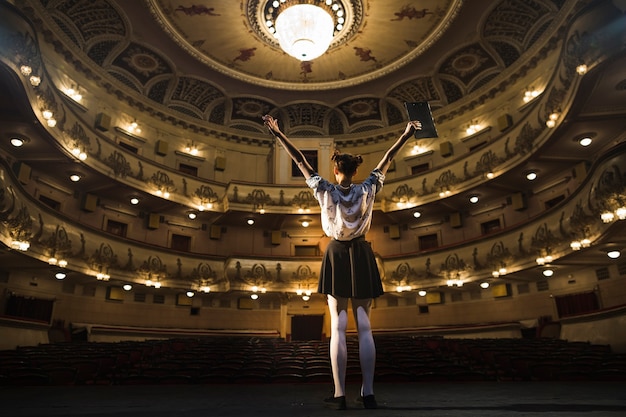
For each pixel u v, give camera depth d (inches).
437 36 599.5
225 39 621.9
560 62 381.7
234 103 761.0
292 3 551.8
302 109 778.8
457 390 119.3
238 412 67.1
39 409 73.4
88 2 543.2
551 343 405.7
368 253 84.1
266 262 654.5
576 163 525.3
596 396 94.2
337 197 85.1
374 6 559.5
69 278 539.8
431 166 713.0
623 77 328.2
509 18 576.7
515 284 595.5
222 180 747.4
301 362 252.5
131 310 620.7
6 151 479.2
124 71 660.1
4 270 486.9
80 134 514.6
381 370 219.0
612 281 483.8
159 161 692.1
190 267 631.2
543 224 481.1
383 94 738.8
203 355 309.9
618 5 287.0
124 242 569.9
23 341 434.3
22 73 346.3
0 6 313.7
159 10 560.7
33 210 425.7
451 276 600.7
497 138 578.2
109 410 71.2
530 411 61.7
